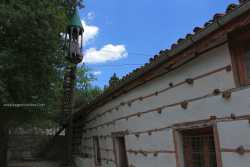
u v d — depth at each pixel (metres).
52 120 15.30
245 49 4.64
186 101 5.82
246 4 3.97
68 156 15.01
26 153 19.06
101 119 11.57
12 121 10.96
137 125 8.05
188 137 6.00
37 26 8.48
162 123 6.73
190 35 5.13
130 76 7.67
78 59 13.15
